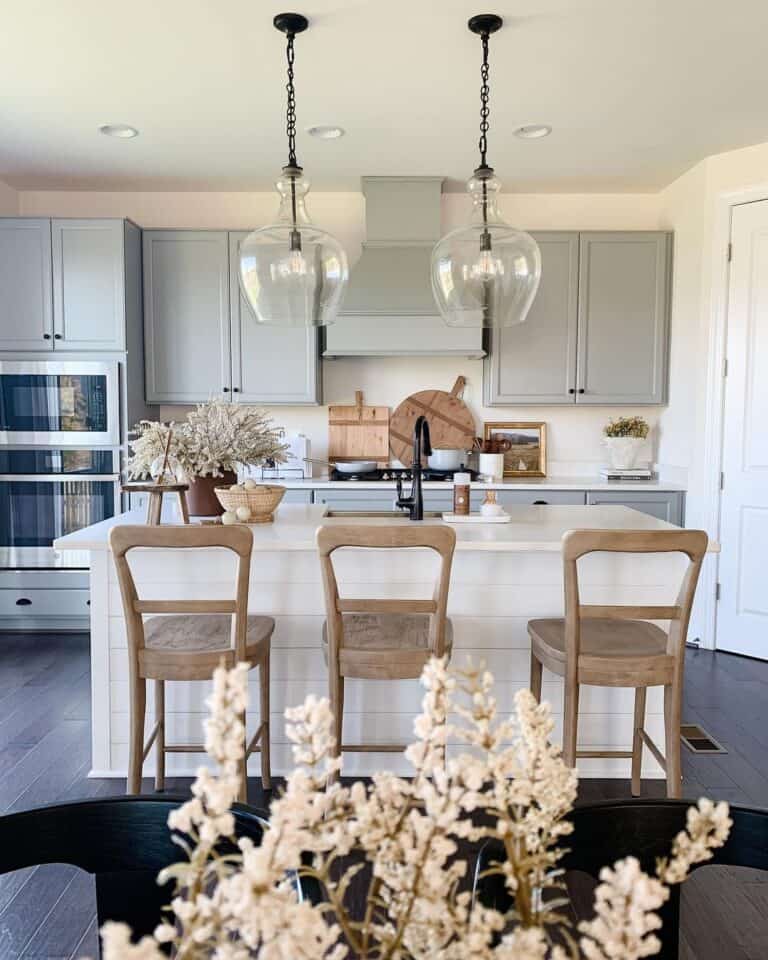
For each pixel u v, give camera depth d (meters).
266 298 2.56
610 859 0.92
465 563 2.62
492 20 2.60
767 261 3.81
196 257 4.42
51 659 3.83
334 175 4.31
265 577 2.62
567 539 2.05
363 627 2.34
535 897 0.58
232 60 2.91
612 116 3.45
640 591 2.63
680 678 2.13
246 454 2.85
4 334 4.18
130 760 2.20
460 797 0.53
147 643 2.23
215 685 0.51
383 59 2.90
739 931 1.84
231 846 0.91
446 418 4.82
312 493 4.32
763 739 2.94
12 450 4.18
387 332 4.37
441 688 0.55
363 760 2.66
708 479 4.09
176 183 4.47
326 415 4.83
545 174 4.30
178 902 0.50
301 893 0.76
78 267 4.16
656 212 4.70
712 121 3.51
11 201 4.54
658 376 4.51
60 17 2.60
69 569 4.23
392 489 4.30
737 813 0.94
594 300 4.48
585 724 2.67
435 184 4.33
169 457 2.79
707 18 2.60
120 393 4.17
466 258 2.46
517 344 4.52
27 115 3.44
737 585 4.00
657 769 2.67
